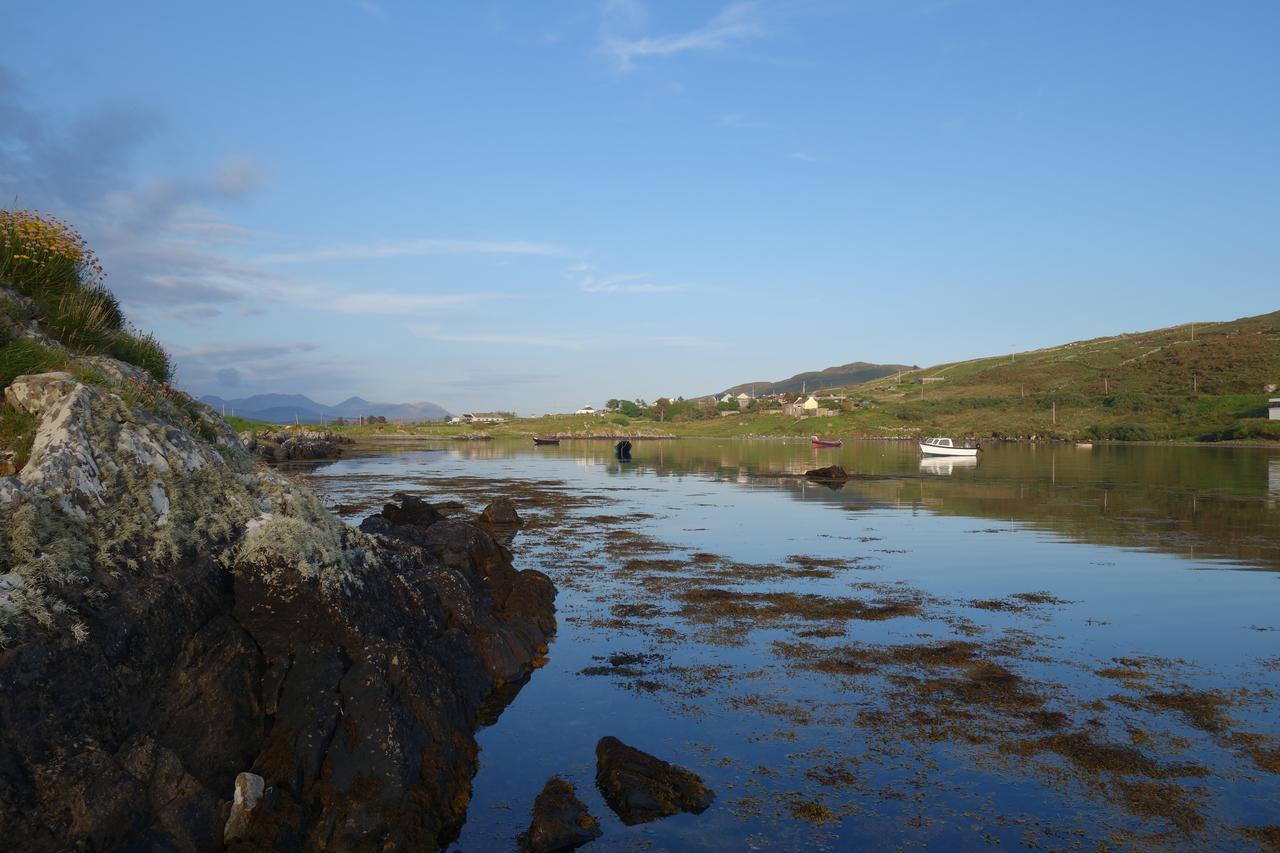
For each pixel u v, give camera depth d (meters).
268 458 64.50
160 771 6.39
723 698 10.55
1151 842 7.09
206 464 9.37
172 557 7.77
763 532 26.17
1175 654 12.64
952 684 11.09
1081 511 32.69
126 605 6.93
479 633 11.40
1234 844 7.07
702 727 9.60
